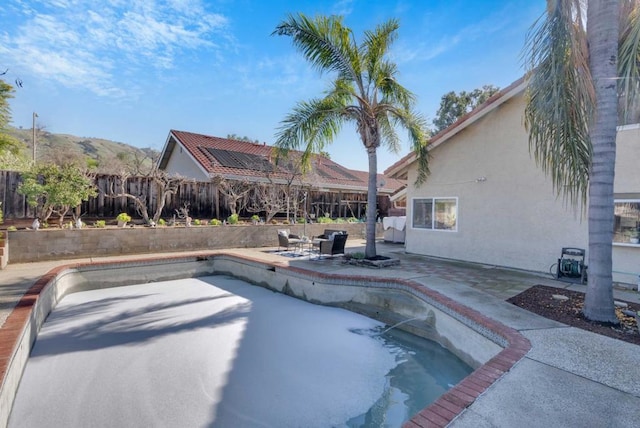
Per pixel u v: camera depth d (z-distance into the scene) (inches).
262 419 151.9
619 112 278.8
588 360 149.2
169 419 150.9
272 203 637.3
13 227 386.3
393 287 297.7
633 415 111.4
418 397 171.6
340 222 701.3
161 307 308.7
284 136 379.6
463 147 418.0
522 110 362.0
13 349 156.0
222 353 217.3
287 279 362.3
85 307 306.0
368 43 376.2
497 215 384.8
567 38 191.2
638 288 276.8
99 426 145.7
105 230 428.1
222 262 463.5
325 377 189.6
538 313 212.7
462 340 211.9
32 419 149.4
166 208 561.6
